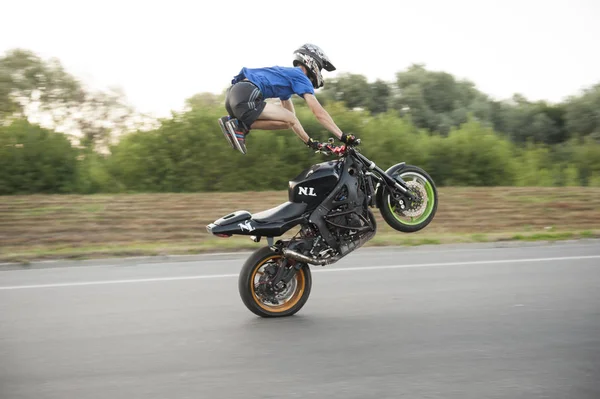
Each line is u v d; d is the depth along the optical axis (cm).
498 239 1195
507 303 719
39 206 1526
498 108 3400
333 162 681
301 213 665
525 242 1170
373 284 819
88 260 1008
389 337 598
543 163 2703
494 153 2273
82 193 1927
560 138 3369
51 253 1045
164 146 2011
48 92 2272
